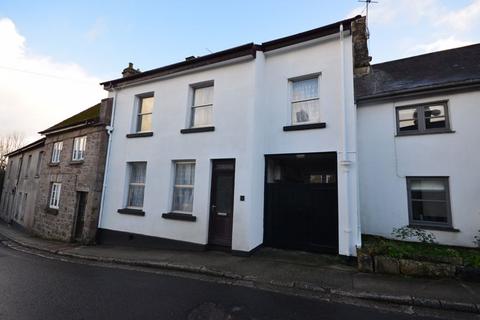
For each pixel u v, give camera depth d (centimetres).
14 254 889
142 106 1098
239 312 424
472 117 807
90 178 1093
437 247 698
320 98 775
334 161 839
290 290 525
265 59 876
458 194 798
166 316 406
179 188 933
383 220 884
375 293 488
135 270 670
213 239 830
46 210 1307
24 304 443
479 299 461
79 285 546
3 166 3634
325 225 757
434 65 1016
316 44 800
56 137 1403
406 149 880
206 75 920
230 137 829
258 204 805
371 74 1112
